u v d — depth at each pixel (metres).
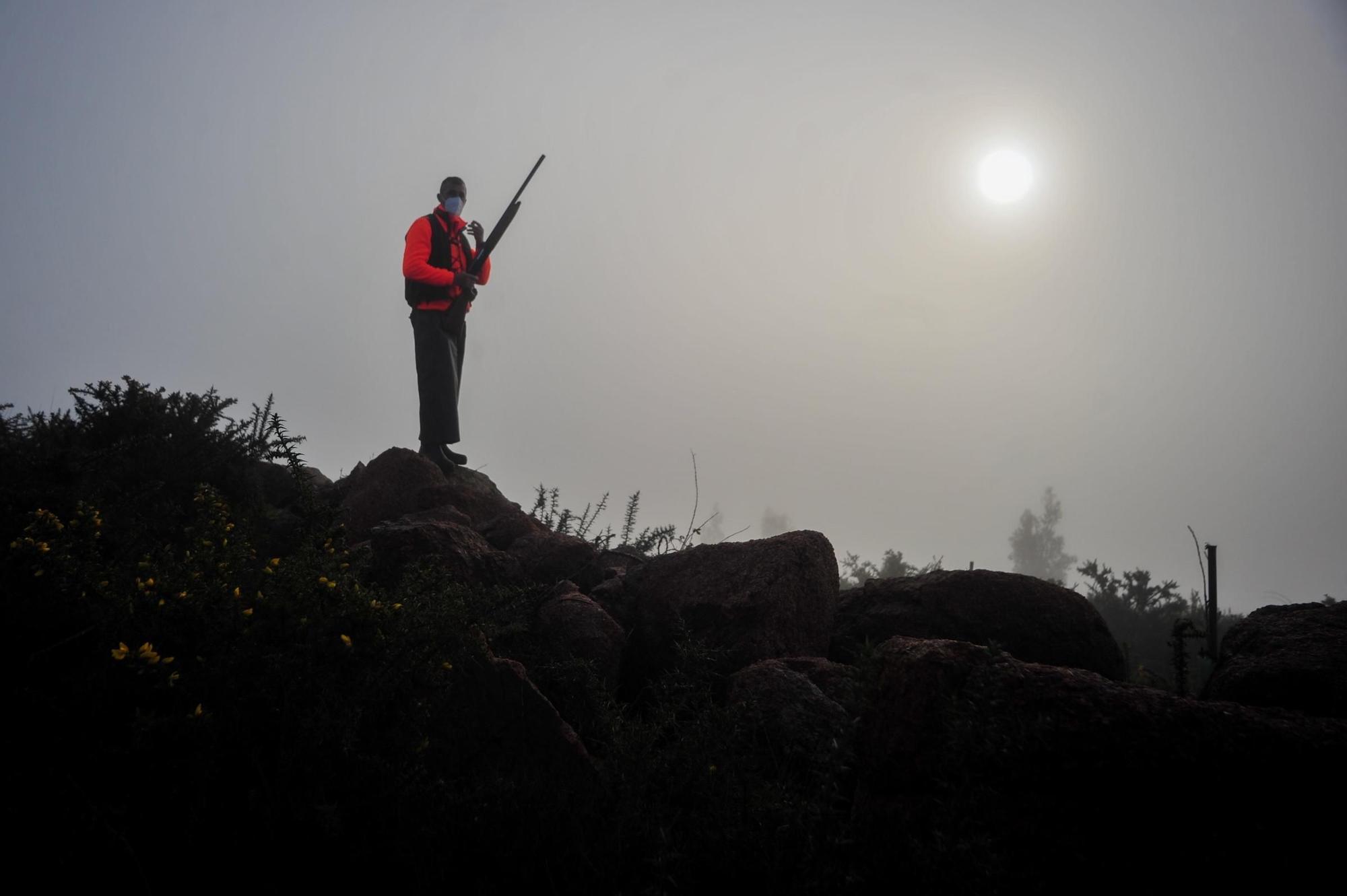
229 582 2.75
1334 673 3.02
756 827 2.46
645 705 3.91
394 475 5.52
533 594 3.97
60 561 2.82
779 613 3.93
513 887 2.29
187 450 4.93
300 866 2.25
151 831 2.23
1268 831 2.07
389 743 2.68
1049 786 2.26
